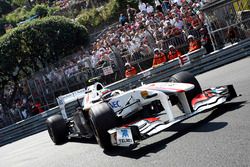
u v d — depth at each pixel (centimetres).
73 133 1042
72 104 1762
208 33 1848
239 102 757
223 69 1552
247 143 518
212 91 723
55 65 2206
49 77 2162
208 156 520
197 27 1997
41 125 1842
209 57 1750
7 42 2438
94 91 844
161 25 2239
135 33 2222
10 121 2214
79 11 3569
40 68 2488
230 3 1798
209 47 1858
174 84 730
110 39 2331
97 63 2105
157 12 2509
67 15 3584
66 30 2506
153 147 660
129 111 759
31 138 1662
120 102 765
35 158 995
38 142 1372
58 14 3659
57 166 784
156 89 721
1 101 2339
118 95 779
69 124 1061
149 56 2114
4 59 2416
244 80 1029
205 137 607
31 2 4572
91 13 3198
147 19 2353
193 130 675
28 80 2175
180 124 760
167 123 664
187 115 671
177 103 760
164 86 730
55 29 2486
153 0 2912
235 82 1050
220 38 1845
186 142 618
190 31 2020
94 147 857
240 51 1711
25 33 2459
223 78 1249
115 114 733
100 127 702
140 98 746
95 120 703
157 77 1839
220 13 1830
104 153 746
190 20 2048
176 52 1914
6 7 4847
